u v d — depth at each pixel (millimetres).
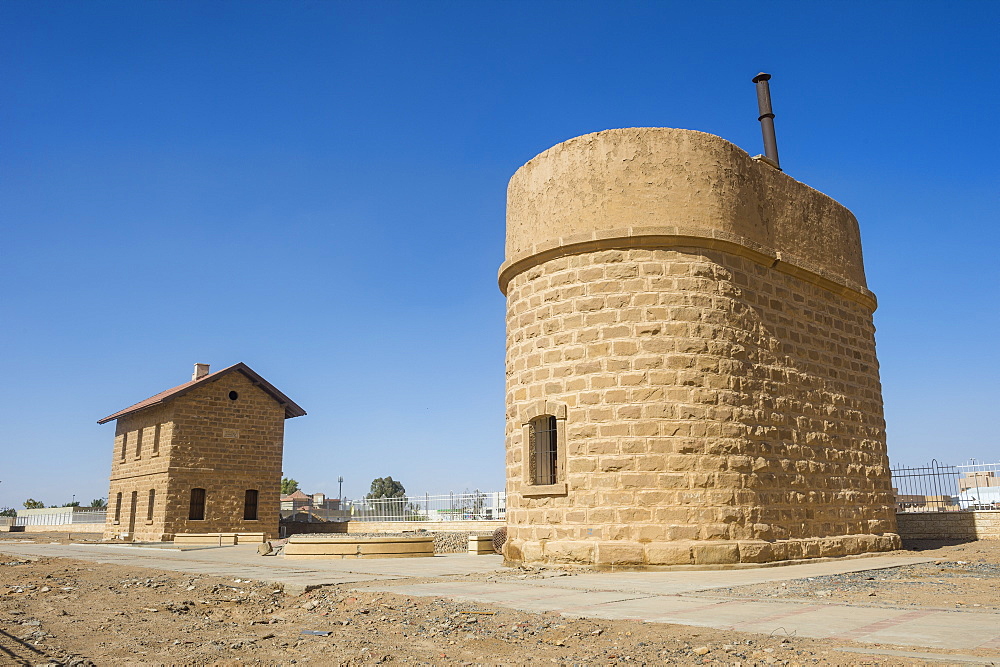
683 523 13781
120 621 9195
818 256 17797
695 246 15023
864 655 6137
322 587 11438
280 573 13883
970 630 7035
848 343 18406
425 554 19922
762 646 6637
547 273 15672
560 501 14625
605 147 15469
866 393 18688
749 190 16156
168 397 35781
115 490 41281
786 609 8562
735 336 15086
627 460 14070
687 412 14195
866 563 14805
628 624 7812
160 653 7449
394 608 9289
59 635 8336
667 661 6387
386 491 89375
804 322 17016
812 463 16172
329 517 40688
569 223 15477
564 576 12883
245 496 37906
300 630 8469
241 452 38000
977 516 21156
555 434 15219
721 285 15117
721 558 13758
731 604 9062
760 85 19938
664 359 14383
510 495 15891
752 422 14938
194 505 36406
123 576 14023
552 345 15297
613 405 14367
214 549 25000
